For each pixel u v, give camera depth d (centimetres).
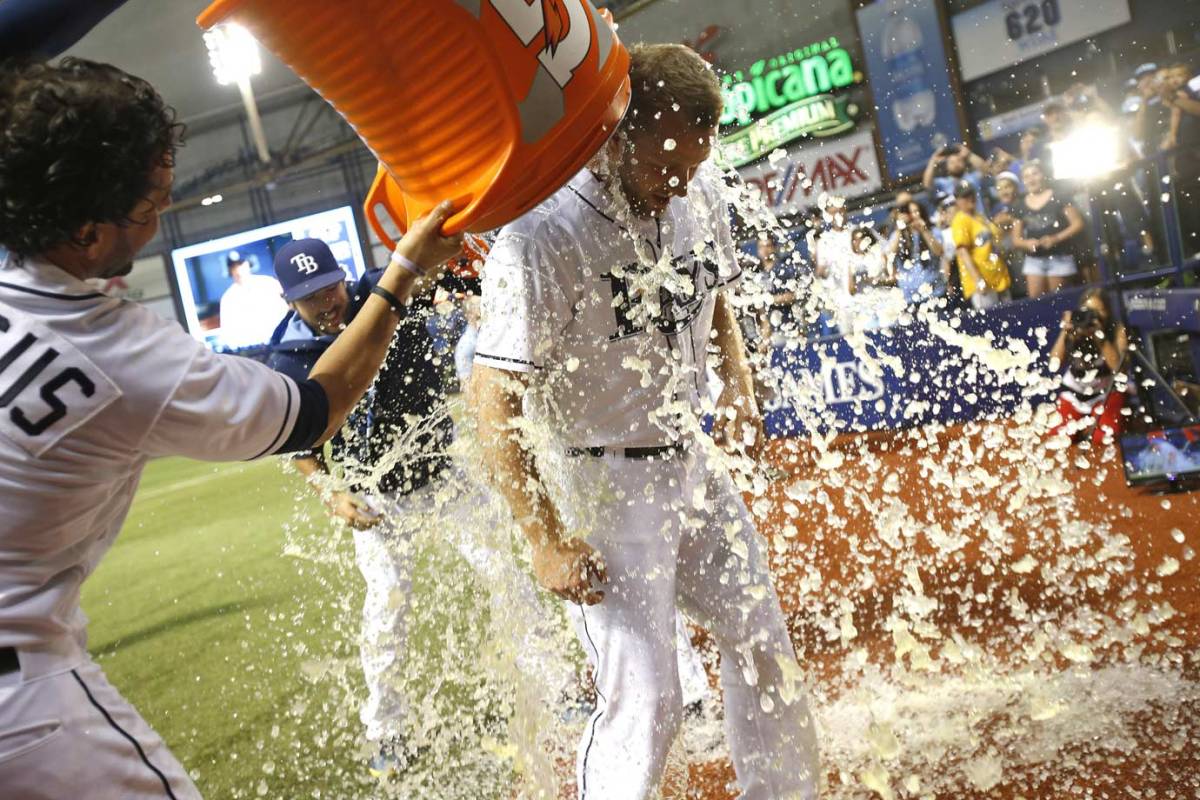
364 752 325
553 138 150
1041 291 800
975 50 988
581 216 189
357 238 1368
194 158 2294
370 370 164
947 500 497
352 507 310
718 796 259
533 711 241
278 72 2148
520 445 193
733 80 1086
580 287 192
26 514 138
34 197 134
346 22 143
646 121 181
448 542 311
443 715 319
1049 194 789
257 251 1411
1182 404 506
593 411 201
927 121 1011
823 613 377
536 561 194
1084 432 563
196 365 144
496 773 287
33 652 141
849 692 299
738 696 213
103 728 145
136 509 1277
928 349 702
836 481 564
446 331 321
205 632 548
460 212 157
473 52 143
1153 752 236
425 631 327
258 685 430
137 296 2339
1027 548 409
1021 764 241
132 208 142
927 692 289
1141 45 927
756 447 240
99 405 138
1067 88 962
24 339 136
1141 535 400
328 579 596
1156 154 542
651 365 202
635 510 201
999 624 332
